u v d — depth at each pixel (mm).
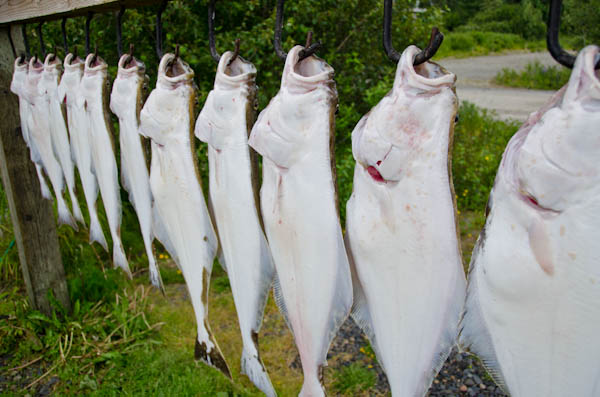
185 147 1661
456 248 1126
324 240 1318
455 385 3016
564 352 1004
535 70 14781
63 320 3596
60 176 2705
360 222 1234
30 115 2693
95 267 4168
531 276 988
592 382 995
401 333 1243
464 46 23062
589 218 912
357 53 5609
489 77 15531
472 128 7613
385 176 1159
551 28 918
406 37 6199
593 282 934
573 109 885
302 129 1291
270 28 5055
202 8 5445
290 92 1287
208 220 1721
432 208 1121
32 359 3291
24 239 3336
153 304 3891
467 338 1138
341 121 5402
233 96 1473
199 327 1861
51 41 4906
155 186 1756
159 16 1812
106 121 2014
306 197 1319
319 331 1403
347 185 4699
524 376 1074
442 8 6922
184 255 1793
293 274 1411
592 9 13430
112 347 3361
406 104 1105
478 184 5730
